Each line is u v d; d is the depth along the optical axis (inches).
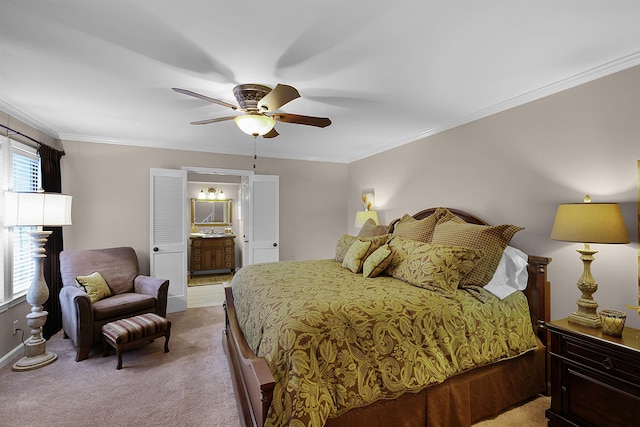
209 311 169.2
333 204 215.0
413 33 67.4
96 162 158.1
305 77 88.2
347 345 60.6
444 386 70.0
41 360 104.5
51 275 133.4
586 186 85.9
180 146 174.4
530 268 93.1
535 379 86.0
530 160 100.1
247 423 64.6
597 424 65.9
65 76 87.5
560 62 80.4
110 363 106.3
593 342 66.6
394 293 76.6
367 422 60.6
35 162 130.9
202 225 287.6
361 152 195.2
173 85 93.2
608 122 81.4
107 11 59.6
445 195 133.3
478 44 71.9
